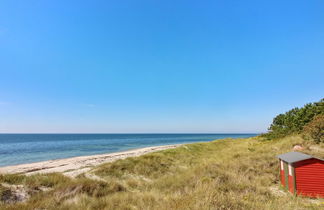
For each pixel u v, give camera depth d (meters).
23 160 28.64
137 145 58.50
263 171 8.44
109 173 11.75
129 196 6.55
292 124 17.98
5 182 7.89
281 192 6.07
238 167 9.37
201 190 6.02
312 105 17.06
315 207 4.36
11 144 64.25
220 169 9.57
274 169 8.49
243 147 19.17
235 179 7.38
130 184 9.44
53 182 8.73
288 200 4.89
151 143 67.88
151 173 12.45
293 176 5.61
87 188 7.79
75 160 23.72
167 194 6.72
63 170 15.54
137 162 14.14
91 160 22.47
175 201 5.07
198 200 4.82
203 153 21.45
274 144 15.17
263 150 13.46
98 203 5.88
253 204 4.49
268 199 5.14
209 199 4.75
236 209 4.28
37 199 6.45
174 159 16.67
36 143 69.06
